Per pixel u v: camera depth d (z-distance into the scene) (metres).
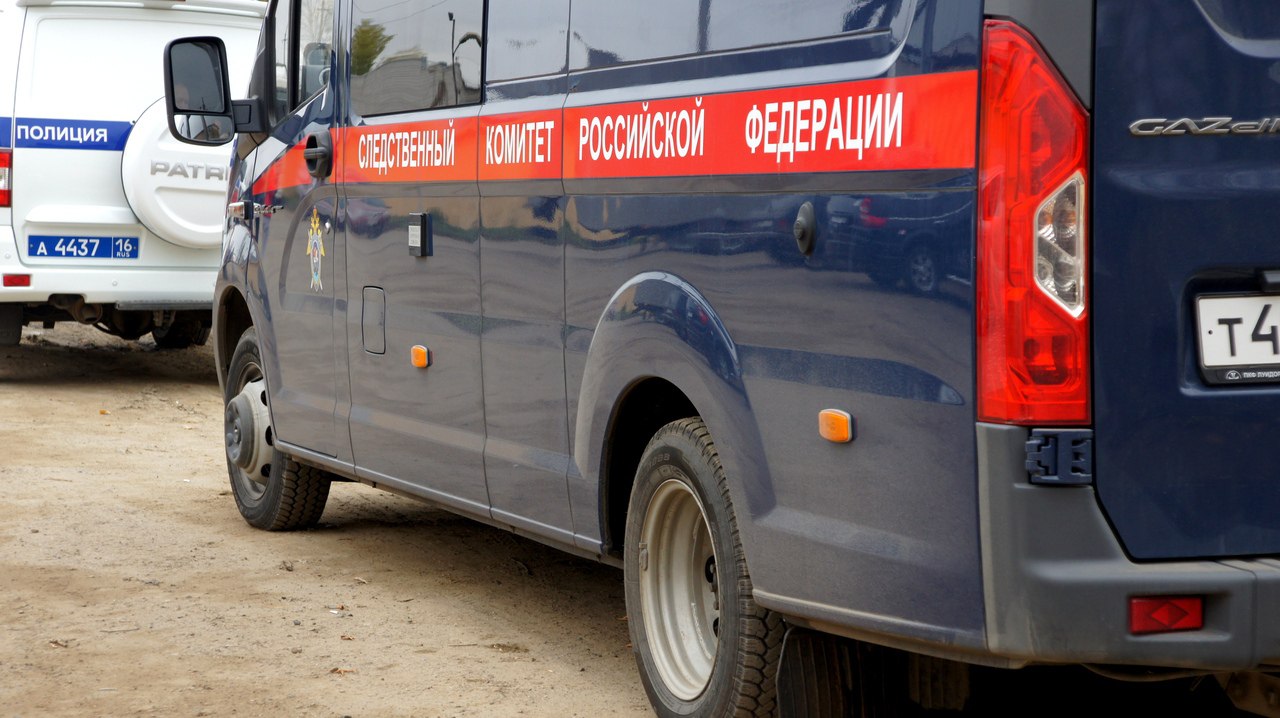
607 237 4.36
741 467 3.78
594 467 4.47
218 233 11.99
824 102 3.50
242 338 7.33
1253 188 3.17
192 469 8.89
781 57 3.67
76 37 11.66
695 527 4.27
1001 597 3.11
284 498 6.92
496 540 6.99
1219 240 3.15
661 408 4.46
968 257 3.14
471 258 5.10
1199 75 3.12
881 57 3.37
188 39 6.70
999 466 3.09
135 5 11.76
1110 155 3.09
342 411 6.13
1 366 13.17
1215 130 3.13
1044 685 4.54
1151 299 3.12
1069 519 3.09
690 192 3.98
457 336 5.22
